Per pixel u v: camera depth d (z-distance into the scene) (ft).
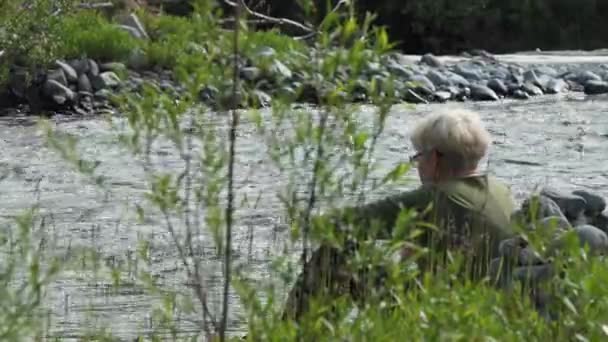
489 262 43.45
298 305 37.37
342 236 35.91
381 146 125.59
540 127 154.92
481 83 205.77
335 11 34.68
